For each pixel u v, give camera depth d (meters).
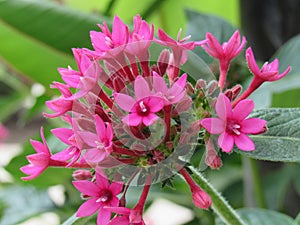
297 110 0.16
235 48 0.15
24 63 0.22
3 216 0.25
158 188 0.24
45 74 0.23
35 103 0.25
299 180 0.25
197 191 0.15
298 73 0.23
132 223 0.14
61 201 0.26
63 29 0.22
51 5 0.22
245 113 0.14
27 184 0.23
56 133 0.14
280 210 0.26
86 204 0.14
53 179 0.23
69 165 0.14
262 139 0.15
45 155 0.14
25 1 0.21
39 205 0.25
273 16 0.26
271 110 0.16
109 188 0.14
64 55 0.22
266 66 0.15
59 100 0.14
